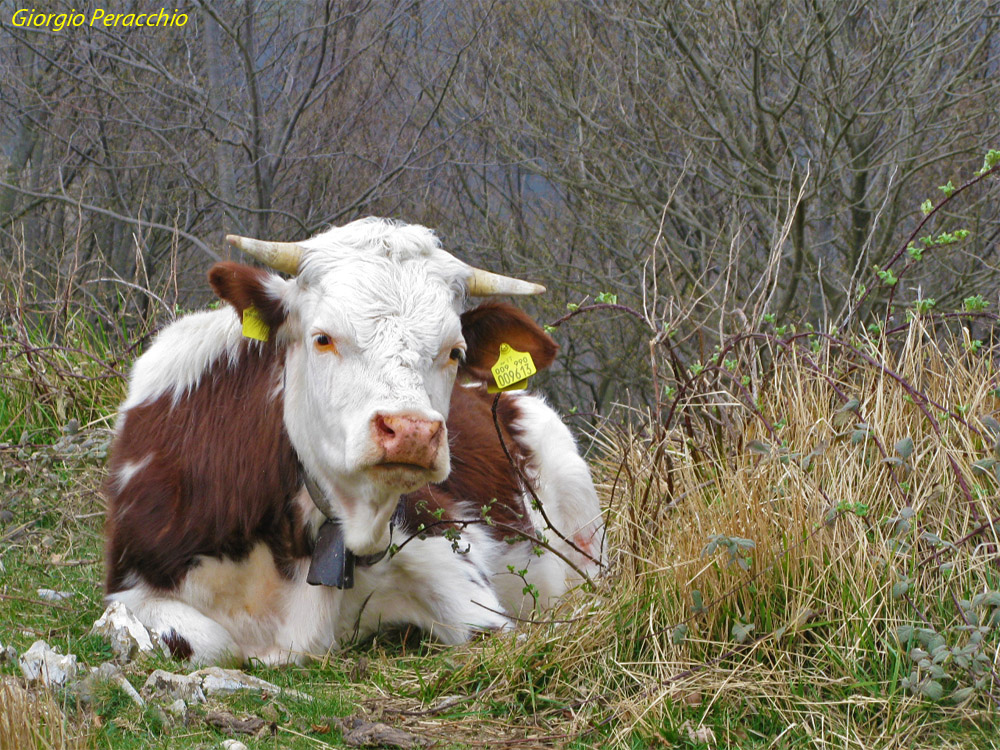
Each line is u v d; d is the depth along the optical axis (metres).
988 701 3.80
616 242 13.97
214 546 4.42
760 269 12.22
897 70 11.23
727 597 4.09
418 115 14.51
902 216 12.06
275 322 4.37
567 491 5.90
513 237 14.47
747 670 3.88
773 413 5.06
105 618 4.15
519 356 4.49
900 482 4.40
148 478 4.54
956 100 11.45
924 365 5.14
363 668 4.29
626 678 3.98
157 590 4.44
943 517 4.33
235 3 13.23
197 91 12.36
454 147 14.52
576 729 3.72
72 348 7.68
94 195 14.10
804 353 5.30
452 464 5.27
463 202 15.79
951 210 12.33
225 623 4.48
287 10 14.01
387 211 14.41
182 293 15.08
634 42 12.52
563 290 14.38
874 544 4.18
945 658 3.69
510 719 3.84
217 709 3.69
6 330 7.73
